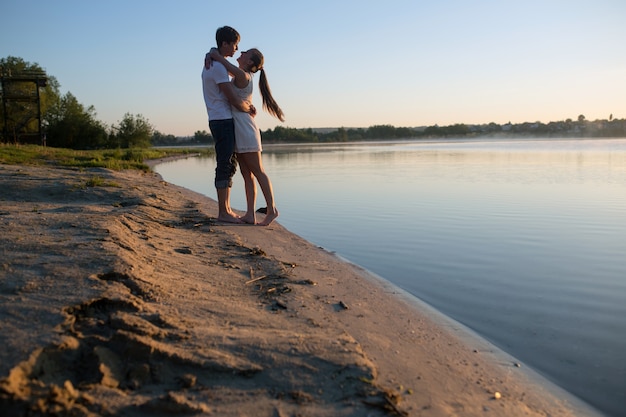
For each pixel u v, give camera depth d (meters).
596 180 11.21
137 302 2.34
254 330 2.28
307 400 1.78
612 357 2.47
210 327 2.25
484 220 6.32
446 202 7.93
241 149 5.26
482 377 2.21
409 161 20.28
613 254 4.54
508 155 24.12
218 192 5.39
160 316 2.21
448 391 2.04
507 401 2.01
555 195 8.60
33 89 36.81
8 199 5.75
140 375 1.81
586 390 2.15
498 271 4.01
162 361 1.87
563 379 2.24
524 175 12.67
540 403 2.03
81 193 6.30
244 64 5.24
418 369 2.21
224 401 1.73
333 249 4.80
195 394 1.75
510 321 2.93
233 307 2.62
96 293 2.28
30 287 2.30
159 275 2.91
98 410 1.60
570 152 26.42
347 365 2.00
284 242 4.77
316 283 3.41
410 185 10.66
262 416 1.67
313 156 27.45
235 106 5.14
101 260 2.76
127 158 22.88
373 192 9.48
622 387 2.18
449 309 3.13
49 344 1.81
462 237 5.34
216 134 5.21
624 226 5.81
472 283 3.69
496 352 2.50
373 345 2.43
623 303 3.25
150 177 12.30
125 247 3.26
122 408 1.63
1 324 1.94
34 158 13.91
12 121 32.12
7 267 2.54
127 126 47.31
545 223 6.06
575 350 2.55
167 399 1.65
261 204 8.01
